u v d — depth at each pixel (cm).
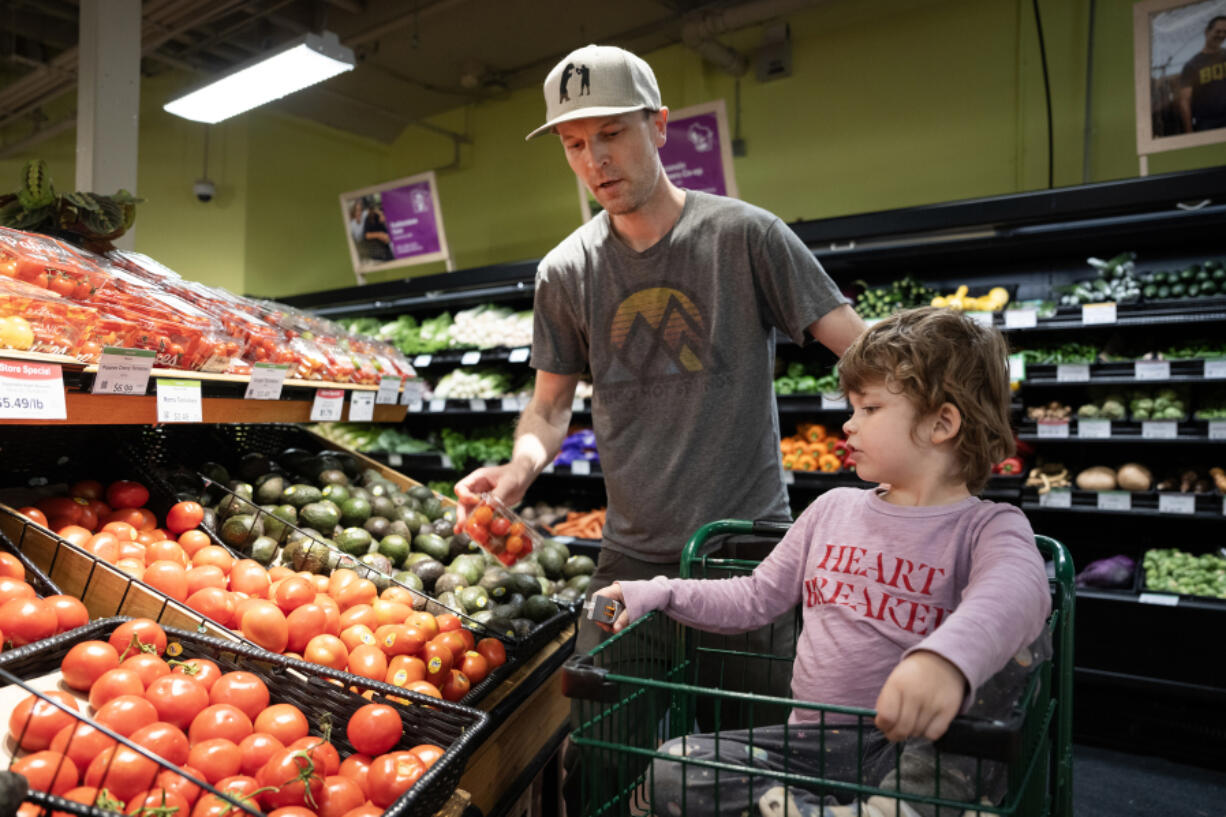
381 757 128
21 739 107
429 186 625
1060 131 536
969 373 121
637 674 139
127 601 161
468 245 833
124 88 376
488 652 192
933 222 377
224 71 486
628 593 132
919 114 585
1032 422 399
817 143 624
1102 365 380
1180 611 333
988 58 561
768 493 185
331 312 646
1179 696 332
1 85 776
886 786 109
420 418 630
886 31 596
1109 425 384
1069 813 127
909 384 121
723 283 182
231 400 214
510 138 805
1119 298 384
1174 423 371
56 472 215
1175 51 368
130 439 235
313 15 692
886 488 136
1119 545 407
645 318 189
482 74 755
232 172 818
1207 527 393
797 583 141
